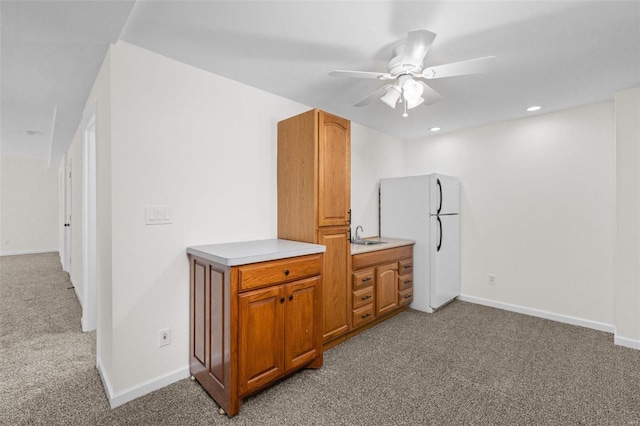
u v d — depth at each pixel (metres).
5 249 6.96
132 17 1.61
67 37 1.73
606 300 2.95
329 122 2.54
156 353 2.01
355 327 2.84
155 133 1.99
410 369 2.25
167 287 2.06
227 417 1.73
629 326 2.59
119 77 1.84
